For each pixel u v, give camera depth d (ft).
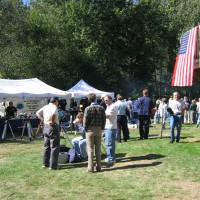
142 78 152.25
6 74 120.06
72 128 64.39
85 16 131.75
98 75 128.88
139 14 137.49
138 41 140.97
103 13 134.00
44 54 125.18
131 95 132.67
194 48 34.14
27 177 28.04
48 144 31.27
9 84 66.69
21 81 69.97
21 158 36.63
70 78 124.98
